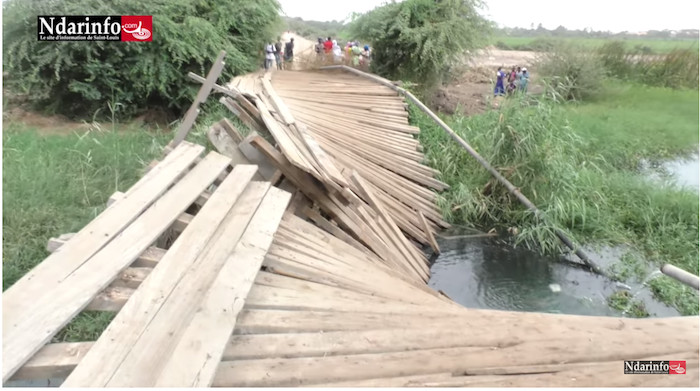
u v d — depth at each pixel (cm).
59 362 207
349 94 1055
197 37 1033
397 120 927
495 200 717
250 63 1224
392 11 1279
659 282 530
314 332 245
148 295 247
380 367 212
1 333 213
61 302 237
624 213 679
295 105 819
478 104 1307
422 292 375
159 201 354
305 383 204
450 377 204
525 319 261
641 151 965
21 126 859
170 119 1075
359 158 691
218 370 208
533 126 684
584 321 257
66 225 487
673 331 244
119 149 680
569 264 593
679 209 673
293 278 314
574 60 1341
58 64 887
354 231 488
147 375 198
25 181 541
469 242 650
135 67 954
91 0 905
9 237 450
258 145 477
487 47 1420
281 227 388
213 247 300
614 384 199
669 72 1445
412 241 630
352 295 304
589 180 727
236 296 254
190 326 226
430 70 1284
